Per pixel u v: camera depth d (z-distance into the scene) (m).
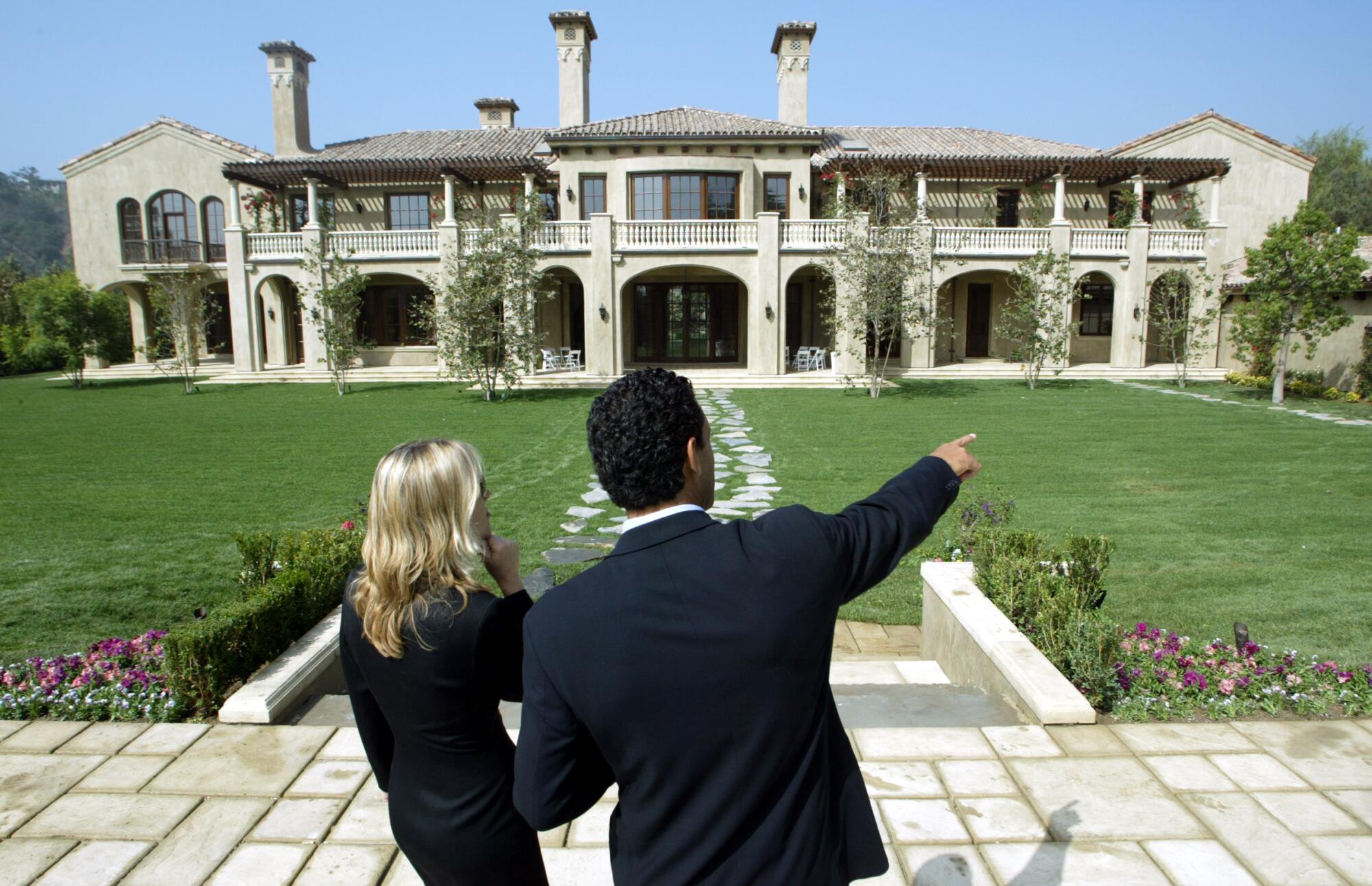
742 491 11.49
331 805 3.55
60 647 6.08
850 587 1.59
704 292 30.06
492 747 2.14
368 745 2.28
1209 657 4.89
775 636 1.47
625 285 27.64
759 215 26.09
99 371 31.44
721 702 1.46
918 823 3.37
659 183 27.56
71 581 7.55
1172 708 4.42
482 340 22.23
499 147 31.14
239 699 4.39
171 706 4.46
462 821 2.09
